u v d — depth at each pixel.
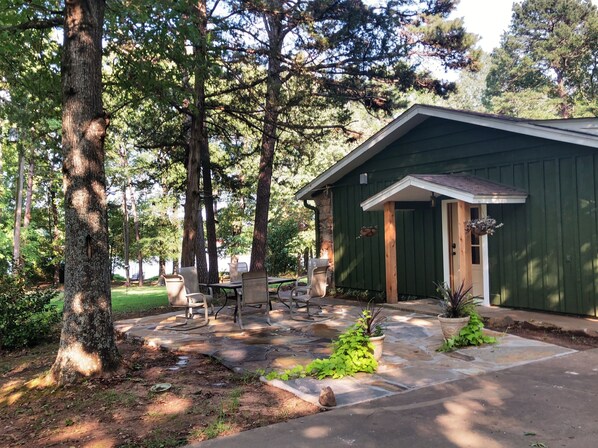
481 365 5.12
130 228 26.81
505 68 34.72
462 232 7.98
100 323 5.05
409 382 4.60
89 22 5.11
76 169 4.99
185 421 3.81
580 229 7.28
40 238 23.00
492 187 8.15
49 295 8.66
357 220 11.83
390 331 7.04
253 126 12.73
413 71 12.54
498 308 8.34
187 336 7.28
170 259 26.70
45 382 4.89
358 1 10.98
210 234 14.42
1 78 9.67
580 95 31.44
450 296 6.22
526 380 4.55
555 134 7.23
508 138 8.37
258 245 14.02
